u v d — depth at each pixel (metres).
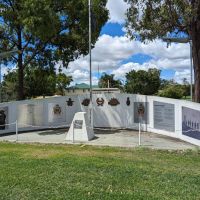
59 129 26.17
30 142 18.78
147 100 24.03
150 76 77.00
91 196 7.82
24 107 25.20
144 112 24.33
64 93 67.88
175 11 20.48
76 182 8.99
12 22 28.16
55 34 27.48
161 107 22.34
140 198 7.67
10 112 24.31
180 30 21.92
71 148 15.68
